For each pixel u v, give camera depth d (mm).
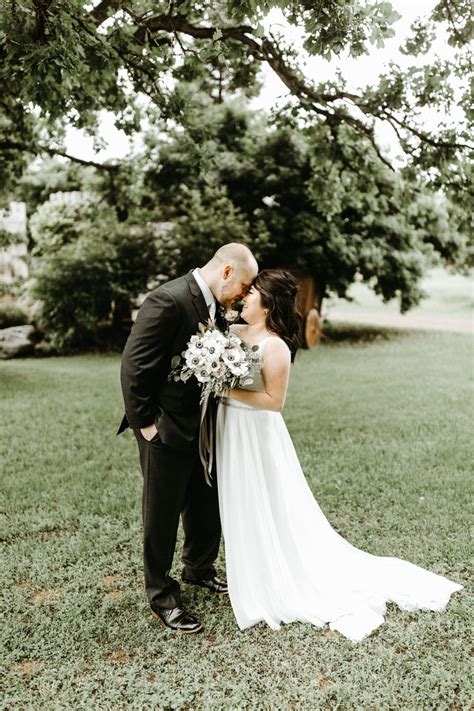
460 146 6250
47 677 2588
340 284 15945
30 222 14984
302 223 14273
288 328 2984
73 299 13320
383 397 8203
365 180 7773
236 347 2740
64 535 3957
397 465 5246
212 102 14469
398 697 2461
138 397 2725
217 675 2629
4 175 10125
